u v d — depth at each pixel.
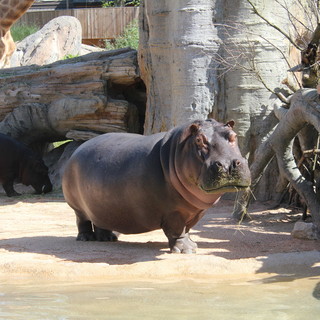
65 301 14.92
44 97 48.50
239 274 18.38
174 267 18.59
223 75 37.44
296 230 23.94
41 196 44.78
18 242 23.72
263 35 36.94
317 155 28.59
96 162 22.30
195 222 21.70
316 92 25.42
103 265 18.81
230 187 17.64
